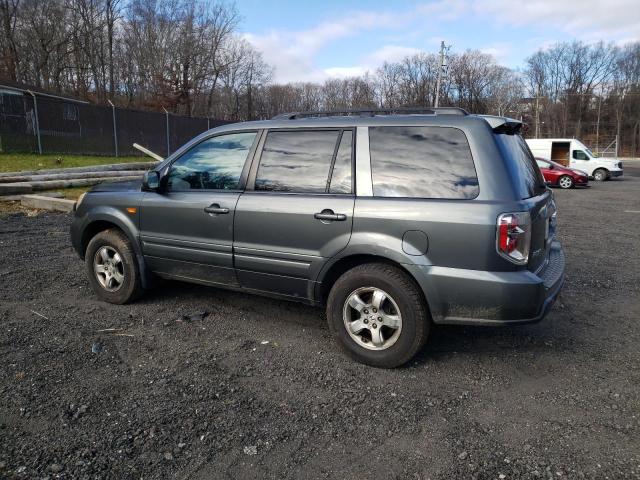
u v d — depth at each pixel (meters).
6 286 5.11
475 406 3.02
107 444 2.55
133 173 15.18
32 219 9.01
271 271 3.85
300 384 3.25
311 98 75.44
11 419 2.74
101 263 4.77
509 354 3.77
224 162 4.16
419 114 3.61
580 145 24.88
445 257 3.17
